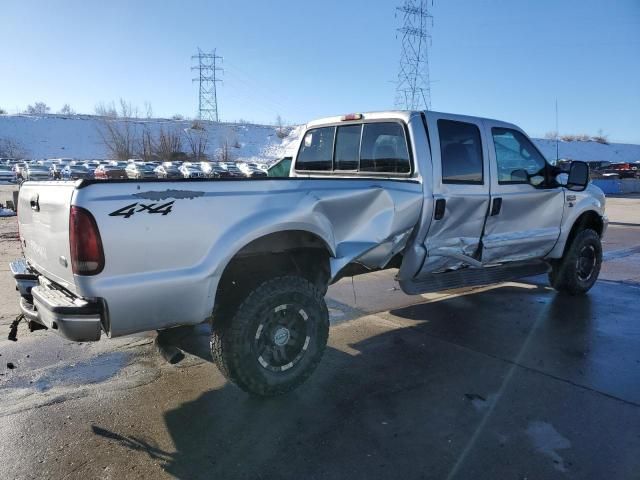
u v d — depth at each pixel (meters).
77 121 106.75
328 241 4.02
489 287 7.23
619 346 4.93
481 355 4.70
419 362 4.55
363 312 6.07
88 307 3.13
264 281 3.77
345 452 3.18
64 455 3.14
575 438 3.32
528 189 5.64
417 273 4.89
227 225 3.51
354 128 5.52
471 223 5.13
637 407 3.73
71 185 3.15
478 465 3.04
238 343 3.63
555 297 6.68
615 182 30.91
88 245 3.06
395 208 4.43
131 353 4.78
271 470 3.01
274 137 107.50
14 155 90.06
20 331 5.34
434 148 4.80
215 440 3.32
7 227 13.45
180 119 107.38
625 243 11.70
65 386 4.09
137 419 3.58
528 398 3.86
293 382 3.86
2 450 3.19
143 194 3.21
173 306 3.35
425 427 3.46
